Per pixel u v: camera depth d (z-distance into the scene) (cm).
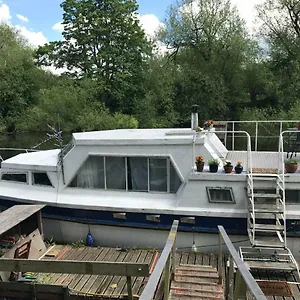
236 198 705
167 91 3086
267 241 652
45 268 521
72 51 3372
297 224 679
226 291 522
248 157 728
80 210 788
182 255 729
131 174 772
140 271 504
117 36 3297
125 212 755
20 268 525
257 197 672
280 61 2925
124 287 612
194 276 593
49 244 804
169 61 3284
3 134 3219
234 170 724
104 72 3322
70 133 3053
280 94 2777
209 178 711
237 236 714
